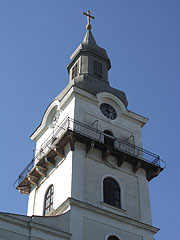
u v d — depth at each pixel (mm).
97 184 44406
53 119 51938
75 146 45344
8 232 36781
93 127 48406
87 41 60125
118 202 44906
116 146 48750
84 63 56656
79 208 41344
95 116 49438
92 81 52625
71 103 49281
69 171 43688
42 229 38062
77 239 39406
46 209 45188
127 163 47938
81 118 48031
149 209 46000
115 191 45469
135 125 52438
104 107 51312
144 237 43188
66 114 49219
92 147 45375
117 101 52219
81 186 43094
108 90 53156
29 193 50094
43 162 47625
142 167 48406
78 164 44281
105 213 42281
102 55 58906
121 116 51844
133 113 52719
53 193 45219
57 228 39188
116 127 50500
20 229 37438
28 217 38500
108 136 48719
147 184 47875
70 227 39781
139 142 50906
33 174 48750
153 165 48250
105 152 46281
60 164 45938
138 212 45219
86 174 44312
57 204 43312
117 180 46094
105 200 44156
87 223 40938
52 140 48562
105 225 41844
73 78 54500
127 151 48875
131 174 47531
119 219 42812
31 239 37219
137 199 46094
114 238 41625
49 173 47219
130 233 42750
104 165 46281
